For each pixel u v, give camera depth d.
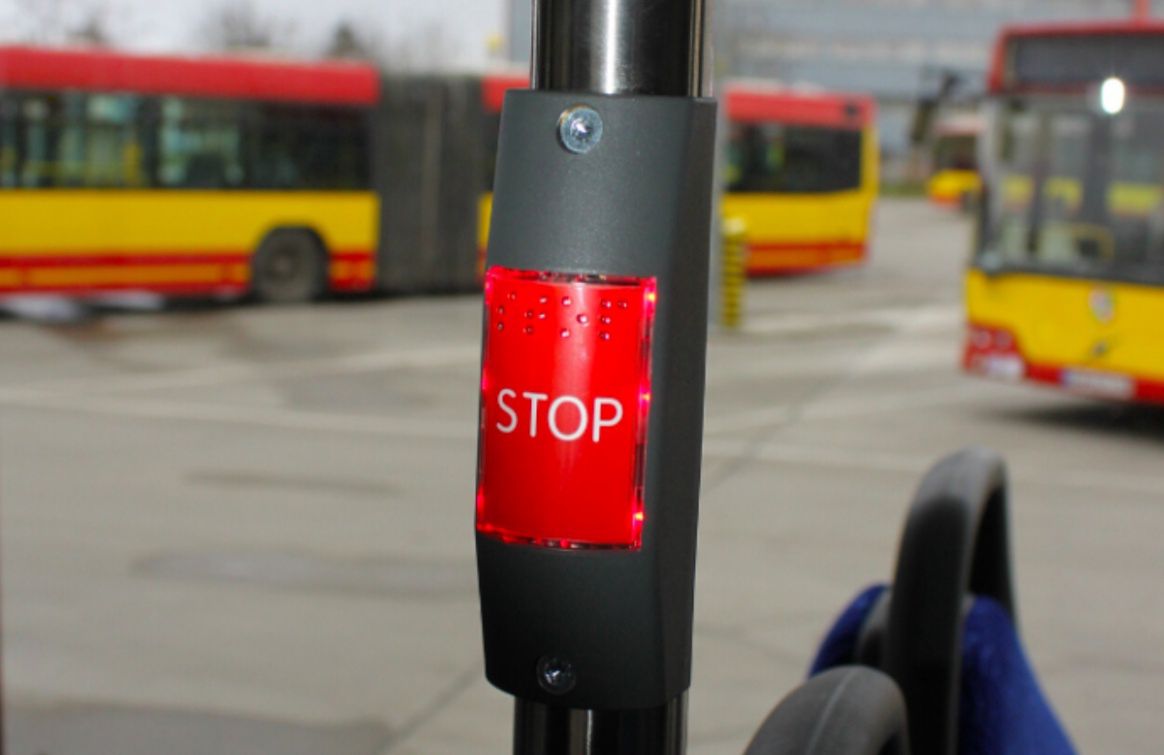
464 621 6.61
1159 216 11.53
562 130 1.12
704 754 5.08
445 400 13.59
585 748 1.16
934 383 15.45
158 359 15.63
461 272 21.27
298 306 20.20
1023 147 12.09
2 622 6.43
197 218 19.09
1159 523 9.29
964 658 1.95
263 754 4.98
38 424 11.77
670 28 1.13
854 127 26.34
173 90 18.80
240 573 7.37
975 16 77.88
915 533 1.86
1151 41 11.52
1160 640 6.75
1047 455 11.55
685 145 1.11
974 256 12.38
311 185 20.02
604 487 1.10
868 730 1.38
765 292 25.19
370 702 5.52
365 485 9.75
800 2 78.56
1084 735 5.43
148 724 5.22
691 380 1.13
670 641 1.14
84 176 18.23
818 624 6.73
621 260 1.10
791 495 9.73
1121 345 11.64
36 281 17.98
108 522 8.47
